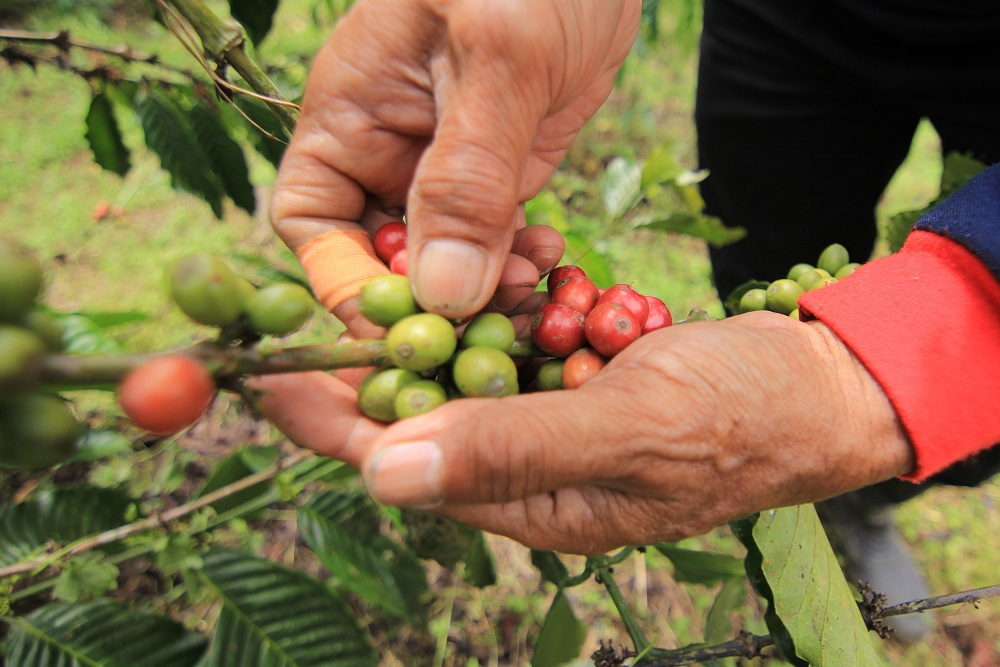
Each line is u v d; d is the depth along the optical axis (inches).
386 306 6.6
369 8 7.3
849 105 13.7
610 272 12.8
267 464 12.0
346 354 6.3
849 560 16.8
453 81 6.7
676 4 29.3
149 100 10.9
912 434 6.8
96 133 11.5
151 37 30.0
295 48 29.3
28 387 4.7
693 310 8.1
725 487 6.9
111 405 16.9
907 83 12.3
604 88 9.0
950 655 16.1
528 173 9.3
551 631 10.2
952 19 11.2
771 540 7.7
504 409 5.9
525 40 6.2
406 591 12.2
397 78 7.6
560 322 7.2
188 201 24.0
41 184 24.0
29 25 27.9
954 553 17.8
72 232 22.5
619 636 15.5
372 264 7.7
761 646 8.7
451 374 6.9
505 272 7.8
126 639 9.4
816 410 6.8
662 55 34.7
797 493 7.2
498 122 6.4
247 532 15.2
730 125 14.8
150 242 22.7
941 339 6.9
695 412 6.3
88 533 10.5
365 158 8.2
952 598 8.5
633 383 6.3
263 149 11.2
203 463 16.8
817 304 7.3
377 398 6.4
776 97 13.9
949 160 10.6
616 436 6.1
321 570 15.7
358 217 8.7
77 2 29.0
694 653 8.8
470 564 11.9
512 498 6.1
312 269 8.0
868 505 15.4
